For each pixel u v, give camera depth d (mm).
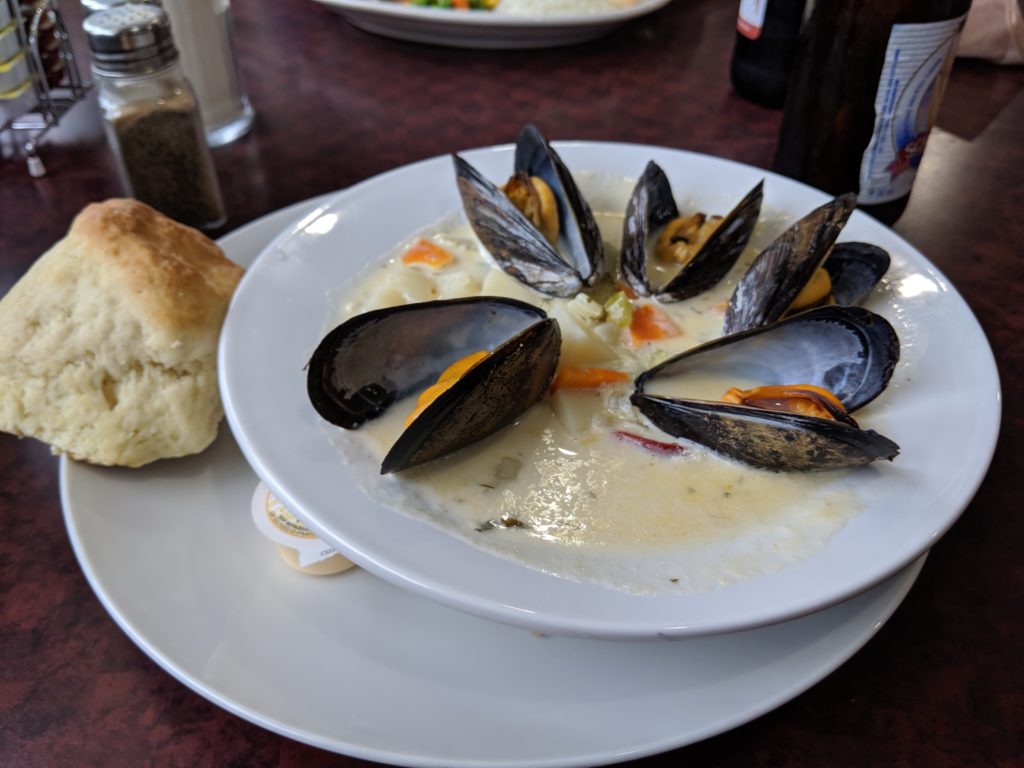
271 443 222
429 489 224
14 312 251
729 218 291
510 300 254
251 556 229
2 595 224
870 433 203
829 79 326
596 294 303
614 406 256
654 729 182
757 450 224
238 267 293
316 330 269
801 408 228
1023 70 491
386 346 245
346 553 195
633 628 174
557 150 349
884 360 232
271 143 430
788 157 358
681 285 298
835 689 201
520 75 498
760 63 449
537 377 240
